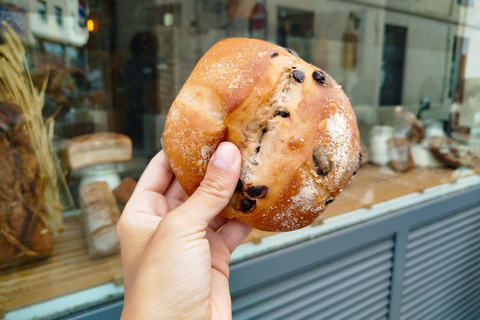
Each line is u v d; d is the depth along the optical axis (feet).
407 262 1.47
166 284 0.57
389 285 1.44
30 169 0.87
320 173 0.58
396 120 1.88
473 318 1.92
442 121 2.03
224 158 0.55
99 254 0.96
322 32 1.59
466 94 2.04
